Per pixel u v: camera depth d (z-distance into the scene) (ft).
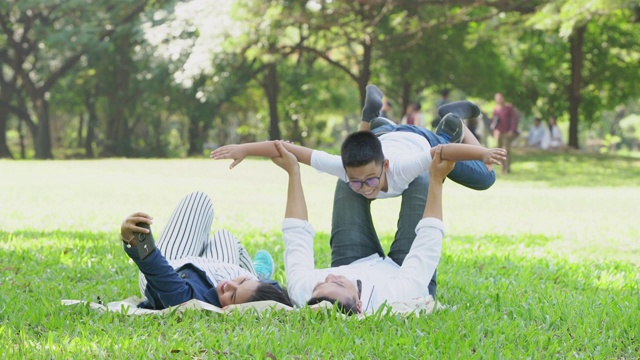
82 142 181.78
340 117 199.93
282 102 152.97
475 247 31.48
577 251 31.37
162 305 17.38
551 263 27.68
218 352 14.28
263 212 44.60
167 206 47.88
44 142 137.90
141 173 81.15
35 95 136.87
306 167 90.07
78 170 85.15
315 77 143.64
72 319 16.51
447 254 28.96
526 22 85.71
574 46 119.24
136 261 16.22
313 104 151.94
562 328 16.83
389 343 14.76
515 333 16.15
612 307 19.02
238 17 100.89
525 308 18.63
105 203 49.01
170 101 137.59
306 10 107.14
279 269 25.04
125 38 133.80
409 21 109.40
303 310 16.49
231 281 17.40
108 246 28.91
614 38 123.65
